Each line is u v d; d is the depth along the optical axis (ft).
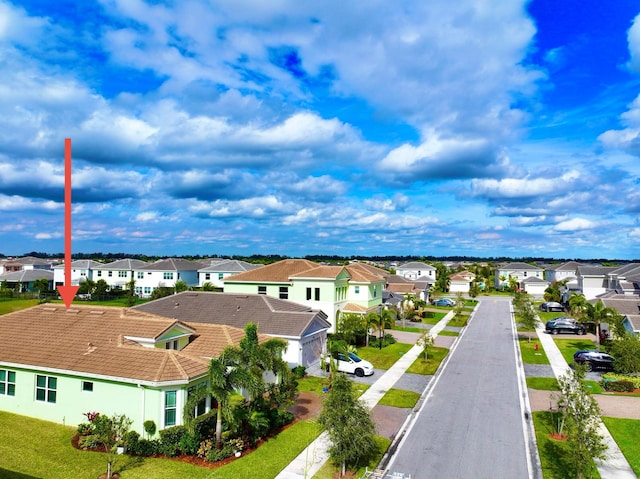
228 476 61.31
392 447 72.69
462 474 64.03
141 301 258.98
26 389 79.46
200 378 73.67
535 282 363.15
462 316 232.53
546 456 69.87
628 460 68.85
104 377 72.02
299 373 111.55
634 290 212.84
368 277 186.39
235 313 131.44
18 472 60.08
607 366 123.44
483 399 97.45
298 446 71.87
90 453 66.44
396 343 159.84
